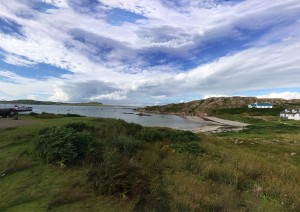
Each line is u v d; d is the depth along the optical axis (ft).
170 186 26.55
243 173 34.60
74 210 20.45
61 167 29.22
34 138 40.60
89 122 58.03
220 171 33.17
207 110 501.56
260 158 49.78
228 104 615.16
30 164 29.86
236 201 23.91
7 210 20.36
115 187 23.30
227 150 53.31
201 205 22.20
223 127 217.15
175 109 591.37
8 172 27.89
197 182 28.27
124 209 20.84
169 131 63.82
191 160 38.52
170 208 21.22
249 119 301.63
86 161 30.81
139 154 37.01
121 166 26.45
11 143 38.37
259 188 28.43
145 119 319.06
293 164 52.44
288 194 27.43
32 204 21.35
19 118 81.66
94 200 22.29
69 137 33.60
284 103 612.70
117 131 50.57
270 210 22.54
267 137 113.50
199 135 71.72
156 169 31.71
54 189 24.00
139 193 23.39
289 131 156.35
